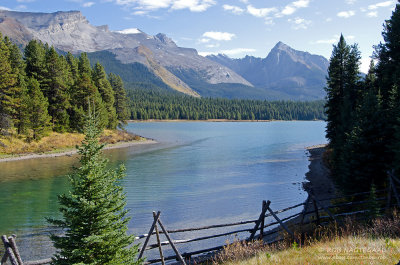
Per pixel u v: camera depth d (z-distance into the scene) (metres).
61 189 34.06
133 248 10.84
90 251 9.73
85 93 73.75
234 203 29.45
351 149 23.62
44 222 23.83
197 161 55.75
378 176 22.38
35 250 18.86
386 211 14.16
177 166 50.34
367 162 22.42
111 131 88.69
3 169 45.91
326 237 11.09
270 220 24.23
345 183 23.94
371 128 22.66
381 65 41.41
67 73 84.88
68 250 9.91
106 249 10.00
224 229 22.73
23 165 49.34
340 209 20.19
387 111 26.00
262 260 8.95
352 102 43.06
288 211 26.41
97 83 88.38
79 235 9.96
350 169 23.27
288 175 42.97
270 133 128.75
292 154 64.38
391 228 11.01
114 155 62.84
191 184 37.53
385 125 22.73
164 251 19.06
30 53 74.75
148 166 50.19
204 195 32.34
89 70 94.00
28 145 60.84
